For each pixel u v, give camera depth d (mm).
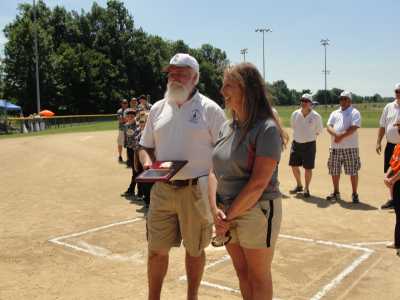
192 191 3543
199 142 3557
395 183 5164
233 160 2875
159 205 3625
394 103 7551
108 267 4887
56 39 67500
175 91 3508
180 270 4723
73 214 7336
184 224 3602
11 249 5516
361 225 6449
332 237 5859
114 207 7820
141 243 5734
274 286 4266
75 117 42406
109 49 68250
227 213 2830
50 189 9672
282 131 2859
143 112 7637
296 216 6984
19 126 33688
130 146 8969
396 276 4504
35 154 16391
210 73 83000
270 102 2859
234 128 2949
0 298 4082
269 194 2869
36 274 4688
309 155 8352
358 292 4125
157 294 3758
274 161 2758
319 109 75750
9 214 7383
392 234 5980
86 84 59844
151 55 73000
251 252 2904
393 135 7441
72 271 4770
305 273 4602
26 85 54281
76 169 12664
